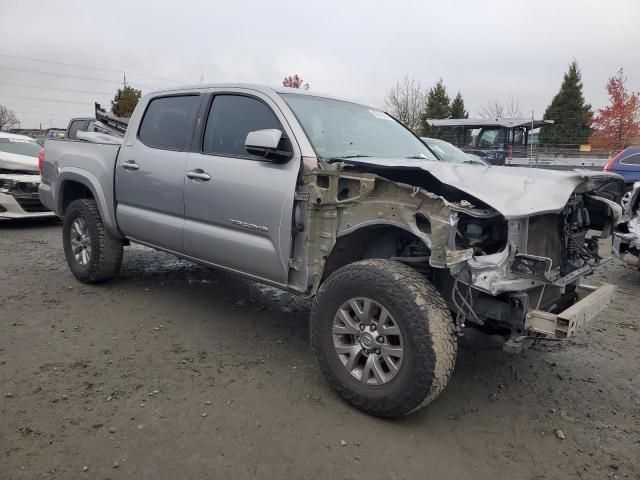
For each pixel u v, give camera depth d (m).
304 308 5.12
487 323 3.32
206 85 4.38
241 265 3.94
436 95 45.72
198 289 5.59
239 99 4.07
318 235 3.47
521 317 2.90
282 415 3.14
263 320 4.75
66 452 2.69
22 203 8.87
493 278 2.78
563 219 3.35
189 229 4.23
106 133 6.79
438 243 2.80
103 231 5.27
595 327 4.96
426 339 2.84
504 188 3.06
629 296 6.03
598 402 3.50
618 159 12.41
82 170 5.31
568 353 4.31
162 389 3.39
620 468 2.79
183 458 2.70
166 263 6.61
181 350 4.02
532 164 16.45
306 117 3.83
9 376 3.47
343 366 3.23
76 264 5.57
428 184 3.30
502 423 3.20
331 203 3.33
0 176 8.80
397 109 47.22
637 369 4.04
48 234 8.73
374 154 3.97
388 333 3.00
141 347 4.04
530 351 4.32
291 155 3.54
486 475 2.69
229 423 3.04
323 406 3.26
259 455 2.75
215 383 3.51
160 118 4.70
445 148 10.99
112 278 5.71
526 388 3.66
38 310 4.77
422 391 2.88
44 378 3.46
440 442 2.96
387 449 2.86
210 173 4.01
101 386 3.39
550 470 2.75
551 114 43.75
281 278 3.66
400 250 3.45
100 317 4.65
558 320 2.80
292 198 3.47
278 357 3.96
